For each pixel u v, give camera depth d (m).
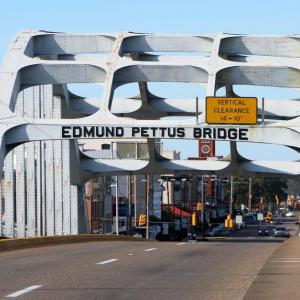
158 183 169.62
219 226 195.38
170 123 66.69
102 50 78.06
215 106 66.56
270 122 71.44
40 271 27.55
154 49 77.50
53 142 95.62
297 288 22.05
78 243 57.06
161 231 152.75
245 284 23.11
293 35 76.56
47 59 81.69
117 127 67.31
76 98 91.88
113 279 24.50
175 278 24.92
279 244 57.34
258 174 87.62
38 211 97.81
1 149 67.44
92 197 132.25
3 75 73.12
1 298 19.62
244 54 77.00
